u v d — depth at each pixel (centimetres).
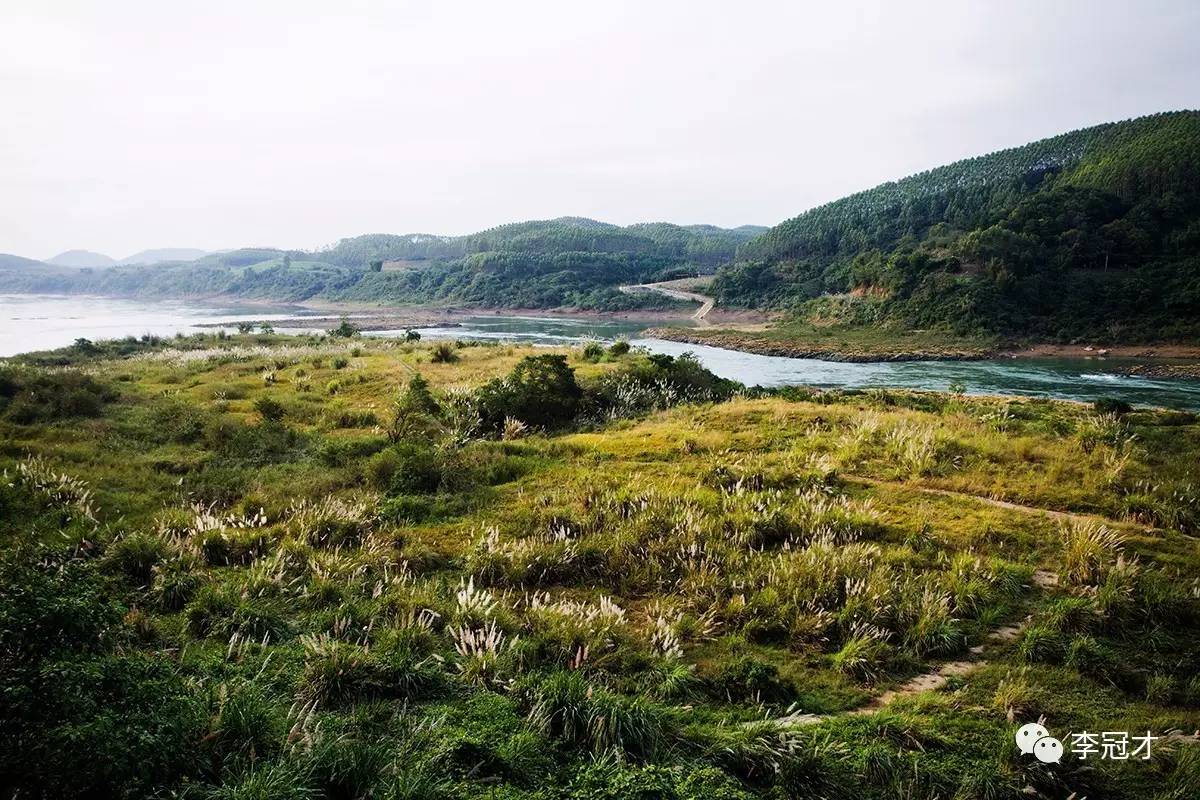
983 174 18450
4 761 359
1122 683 696
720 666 713
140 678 494
